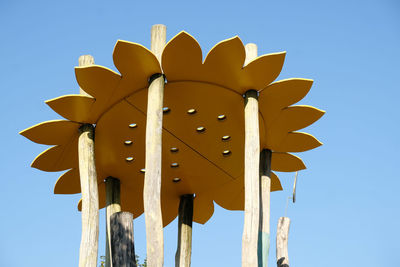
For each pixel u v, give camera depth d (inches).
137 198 689.0
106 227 628.7
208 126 605.9
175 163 649.6
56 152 600.4
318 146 620.7
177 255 647.8
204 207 711.7
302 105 577.9
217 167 655.1
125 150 619.5
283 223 576.4
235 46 520.4
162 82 538.0
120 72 535.2
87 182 554.9
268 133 610.9
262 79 547.8
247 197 507.5
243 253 485.4
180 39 511.8
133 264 474.6
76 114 566.6
